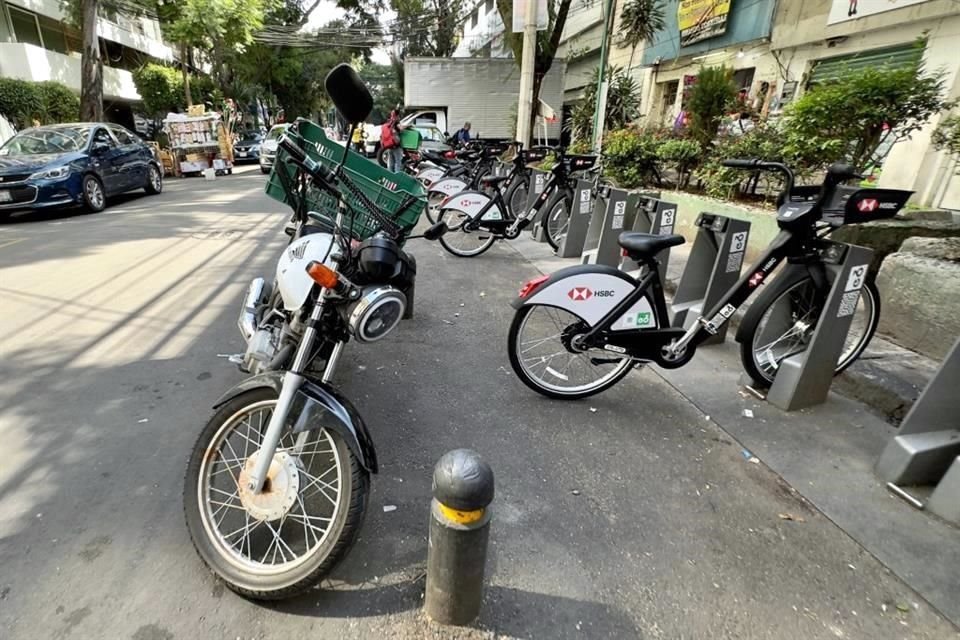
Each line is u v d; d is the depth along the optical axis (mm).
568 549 1944
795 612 1703
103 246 6324
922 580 1814
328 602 1705
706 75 7012
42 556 1857
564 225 6707
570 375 3223
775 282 2820
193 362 3348
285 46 28250
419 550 1931
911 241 3822
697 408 2932
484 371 3344
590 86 11586
